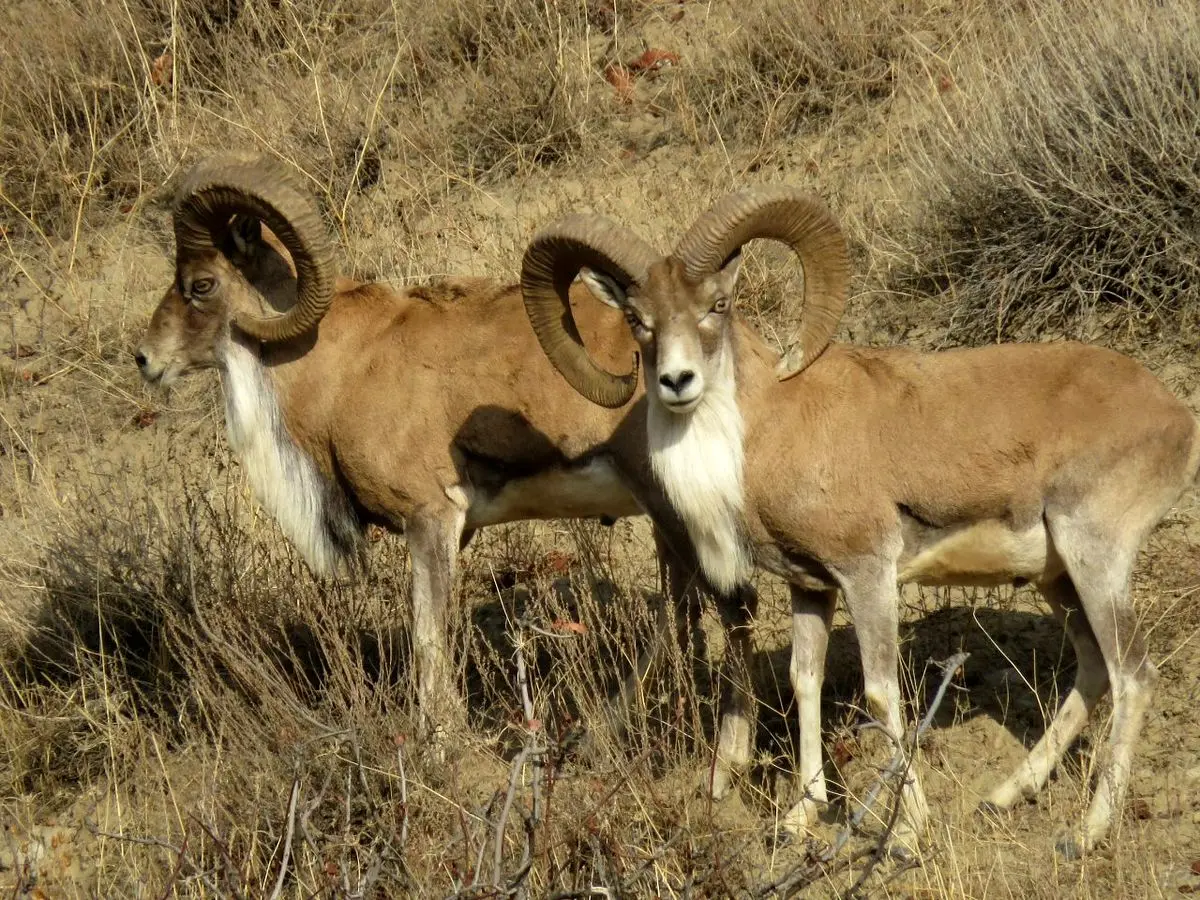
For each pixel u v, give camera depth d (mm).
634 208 32031
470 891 14609
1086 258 26312
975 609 22781
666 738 19469
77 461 30094
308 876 17984
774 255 29312
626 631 21875
